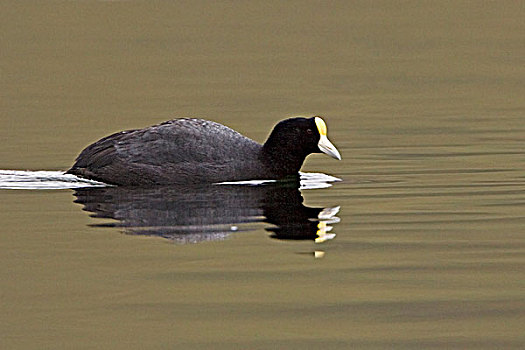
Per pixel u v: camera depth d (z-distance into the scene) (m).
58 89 34.25
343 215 14.86
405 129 25.59
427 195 16.62
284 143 18.14
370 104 30.92
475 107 29.89
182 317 9.71
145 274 11.37
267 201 15.98
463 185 17.61
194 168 17.50
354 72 38.41
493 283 10.87
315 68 39.62
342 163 20.50
